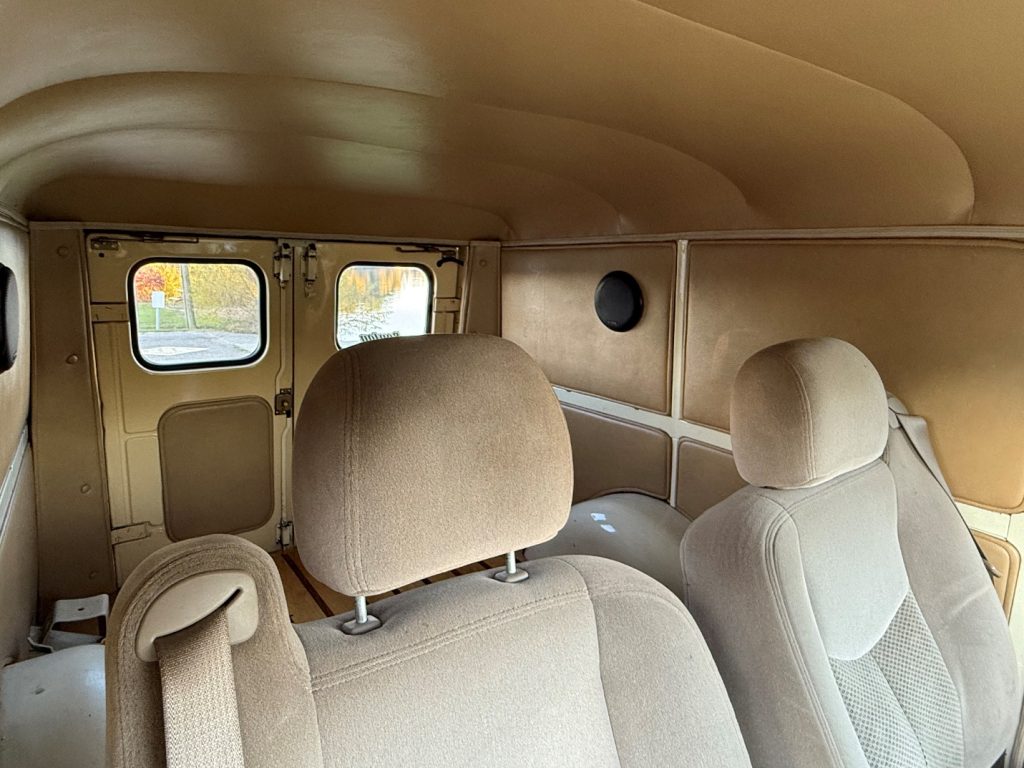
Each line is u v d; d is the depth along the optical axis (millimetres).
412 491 633
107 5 751
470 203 2506
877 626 1061
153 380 2260
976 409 1325
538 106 1271
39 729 944
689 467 1995
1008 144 1098
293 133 1502
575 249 2391
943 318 1354
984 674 1144
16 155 1289
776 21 803
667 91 1128
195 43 938
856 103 1088
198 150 1640
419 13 854
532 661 706
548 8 830
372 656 624
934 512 1242
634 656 776
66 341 2023
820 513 1007
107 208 1996
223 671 497
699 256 1893
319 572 639
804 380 971
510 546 711
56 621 1825
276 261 2389
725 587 942
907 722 1005
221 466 2453
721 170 1599
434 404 649
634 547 1633
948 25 771
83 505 2133
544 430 722
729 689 943
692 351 1945
